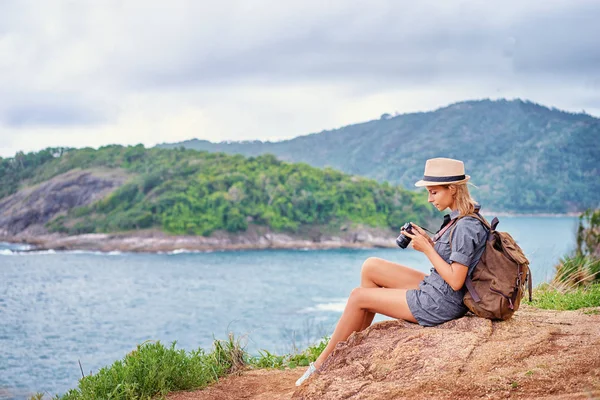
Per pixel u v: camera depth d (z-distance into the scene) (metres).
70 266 145.38
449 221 4.79
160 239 185.12
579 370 3.93
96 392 5.41
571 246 11.70
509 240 4.68
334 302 87.06
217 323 72.06
